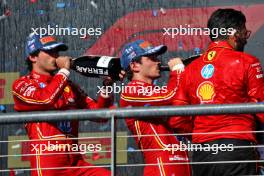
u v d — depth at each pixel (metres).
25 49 21.80
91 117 16.44
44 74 19.73
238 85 17.39
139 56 19.25
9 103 22.97
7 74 23.06
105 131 22.55
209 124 17.45
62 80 19.00
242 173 17.19
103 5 22.94
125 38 22.81
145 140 18.78
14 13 23.20
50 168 18.64
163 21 22.64
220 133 17.31
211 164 17.41
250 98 17.36
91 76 19.88
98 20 22.97
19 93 19.17
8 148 22.86
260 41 22.11
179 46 22.52
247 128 17.31
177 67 18.61
